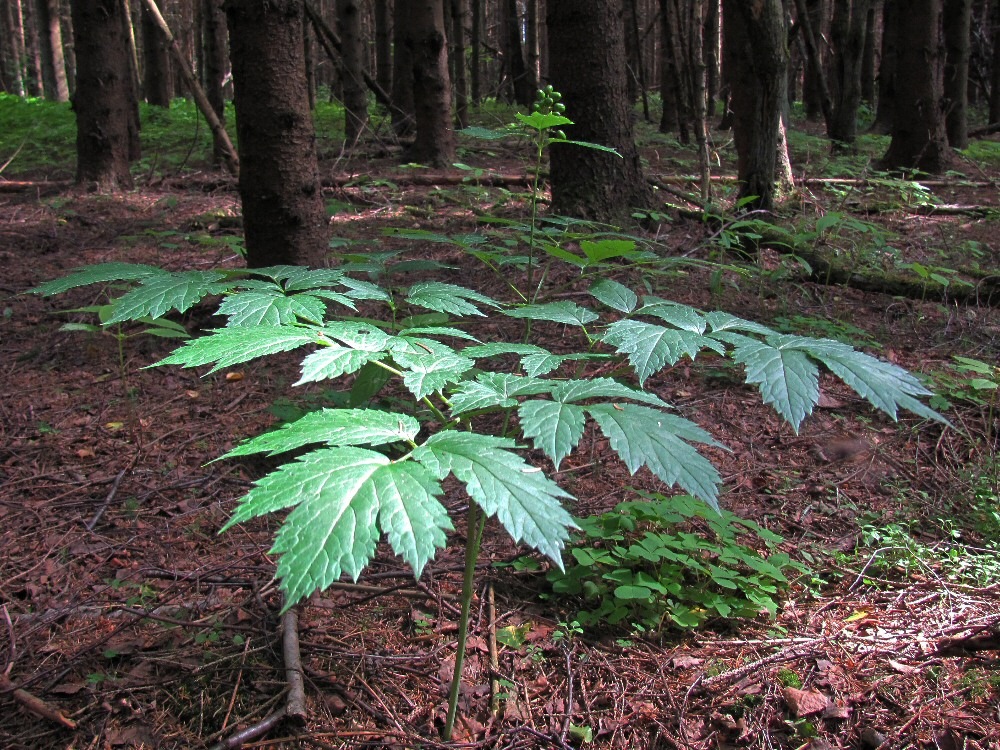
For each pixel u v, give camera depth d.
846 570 2.81
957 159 11.33
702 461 1.21
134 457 3.62
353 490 1.05
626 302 1.80
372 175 8.90
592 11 5.59
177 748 2.08
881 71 13.73
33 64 27.91
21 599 2.69
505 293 5.20
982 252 6.04
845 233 6.41
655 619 2.51
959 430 3.62
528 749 2.08
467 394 1.35
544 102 2.30
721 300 5.01
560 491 1.11
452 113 9.84
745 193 6.49
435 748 2.07
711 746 2.09
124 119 8.70
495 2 29.28
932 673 2.26
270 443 1.19
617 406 1.31
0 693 2.21
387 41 13.95
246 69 4.11
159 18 6.59
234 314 1.57
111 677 2.30
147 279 1.77
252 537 3.05
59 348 4.82
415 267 2.45
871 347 4.45
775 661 2.34
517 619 2.59
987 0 19.95
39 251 6.61
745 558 2.63
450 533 3.06
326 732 2.11
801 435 3.72
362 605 2.65
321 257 4.52
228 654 2.38
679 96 11.22
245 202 4.38
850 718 2.14
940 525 3.05
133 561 2.89
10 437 3.80
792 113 17.44
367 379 2.06
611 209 5.94
